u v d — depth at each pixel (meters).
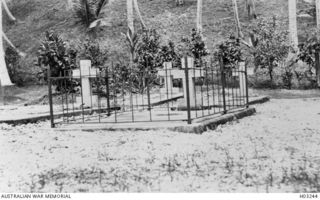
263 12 33.94
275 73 25.31
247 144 7.22
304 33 30.38
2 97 25.50
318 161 5.72
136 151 6.79
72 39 33.72
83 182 4.96
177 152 6.60
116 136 8.34
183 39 26.00
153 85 24.00
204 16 35.28
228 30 32.25
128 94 21.44
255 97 17.81
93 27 34.44
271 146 6.98
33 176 5.45
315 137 7.89
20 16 41.06
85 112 13.30
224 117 10.09
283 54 24.14
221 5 37.19
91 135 8.70
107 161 6.16
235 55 23.56
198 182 4.76
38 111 15.10
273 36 24.25
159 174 5.20
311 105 15.27
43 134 9.19
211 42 30.78
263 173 5.11
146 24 34.88
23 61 32.50
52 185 4.92
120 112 13.46
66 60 21.55
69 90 20.94
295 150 6.58
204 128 8.67
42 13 40.38
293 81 24.41
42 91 27.33
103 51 28.59
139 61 23.86
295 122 10.28
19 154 7.02
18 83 30.16
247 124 9.95
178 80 23.05
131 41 25.72
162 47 25.05
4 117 11.88
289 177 4.82
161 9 37.72
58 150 7.26
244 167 5.45
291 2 26.81
